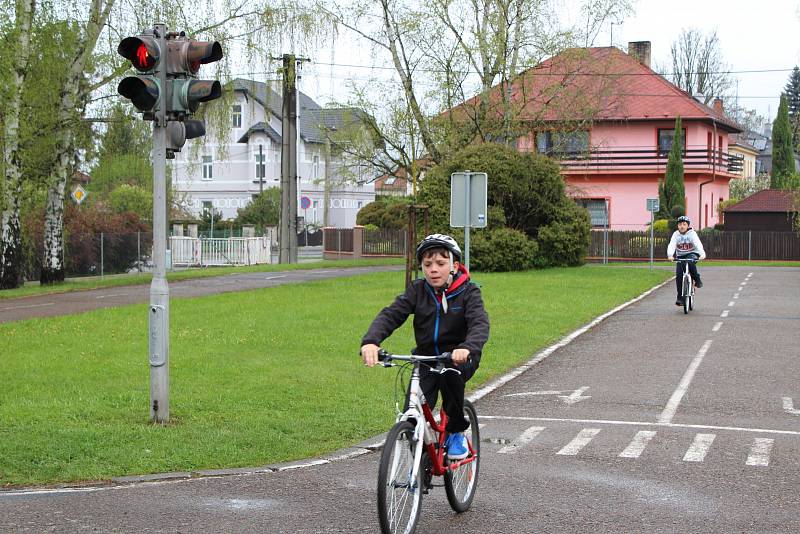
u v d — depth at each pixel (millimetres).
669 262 49938
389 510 5730
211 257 49906
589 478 7867
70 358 14234
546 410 11148
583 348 16516
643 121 59594
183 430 9461
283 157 42750
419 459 5980
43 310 22906
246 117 84500
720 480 7793
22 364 13602
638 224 59969
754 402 11617
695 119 58844
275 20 32469
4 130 28969
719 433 9781
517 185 38500
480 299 6297
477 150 38688
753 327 19422
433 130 39281
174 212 61531
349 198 90875
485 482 7746
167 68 9664
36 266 38375
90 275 40688
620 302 24656
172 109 9672
